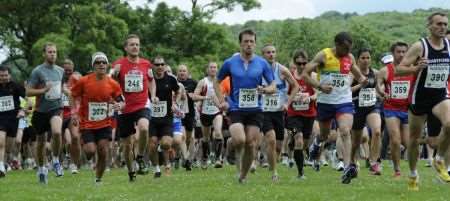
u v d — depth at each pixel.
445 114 10.76
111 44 42.69
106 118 12.60
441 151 12.17
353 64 12.79
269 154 13.46
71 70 18.48
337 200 10.14
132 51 13.80
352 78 14.73
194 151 20.61
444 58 10.75
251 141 12.01
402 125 14.60
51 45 14.47
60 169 15.67
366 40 63.84
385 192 11.13
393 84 14.38
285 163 19.42
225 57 51.09
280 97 14.70
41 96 14.11
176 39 50.06
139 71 13.77
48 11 42.91
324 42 67.56
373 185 12.27
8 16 43.00
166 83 15.63
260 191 11.27
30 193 11.71
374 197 10.46
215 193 11.09
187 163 18.41
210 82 19.20
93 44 40.53
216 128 19.17
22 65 48.28
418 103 10.93
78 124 12.62
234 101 11.88
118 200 10.48
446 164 13.82
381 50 63.66
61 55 38.97
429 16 10.79
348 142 12.66
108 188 12.35
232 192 11.20
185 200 10.34
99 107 12.50
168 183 13.31
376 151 15.32
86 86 12.45
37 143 14.02
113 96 12.69
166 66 18.28
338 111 12.78
